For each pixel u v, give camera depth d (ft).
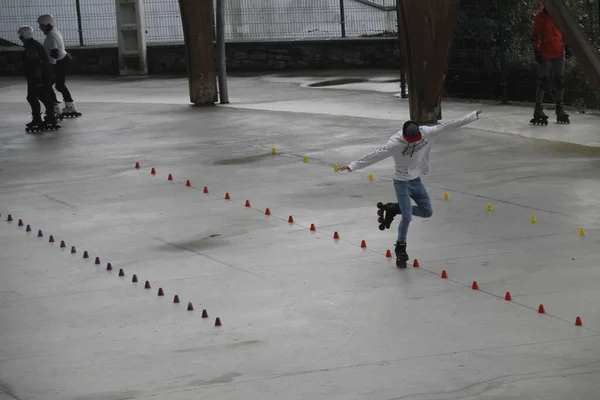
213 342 34.24
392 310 36.96
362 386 29.63
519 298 37.76
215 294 39.96
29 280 43.29
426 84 83.15
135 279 42.27
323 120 87.86
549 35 77.82
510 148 70.54
